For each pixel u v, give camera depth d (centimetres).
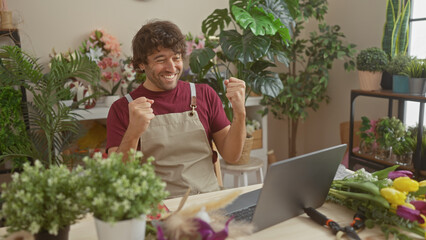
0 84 241
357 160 272
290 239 103
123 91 308
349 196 116
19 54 232
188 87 171
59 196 80
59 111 242
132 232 82
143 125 132
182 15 331
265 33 242
